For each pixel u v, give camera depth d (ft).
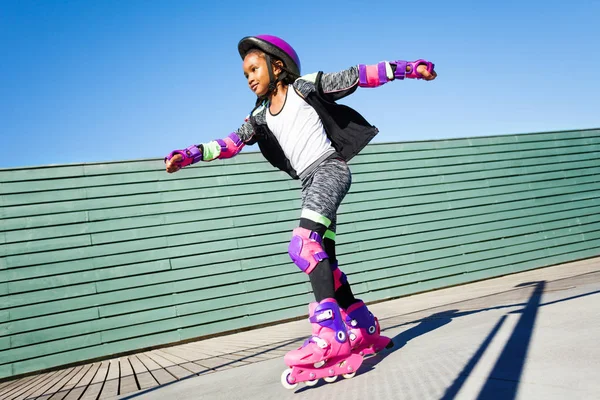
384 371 5.83
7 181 19.74
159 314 20.95
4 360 18.35
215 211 22.86
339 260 24.71
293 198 24.34
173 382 9.11
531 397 3.74
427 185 27.35
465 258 27.20
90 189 20.97
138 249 21.22
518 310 9.30
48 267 19.70
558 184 30.35
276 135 7.00
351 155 6.67
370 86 6.57
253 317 22.40
